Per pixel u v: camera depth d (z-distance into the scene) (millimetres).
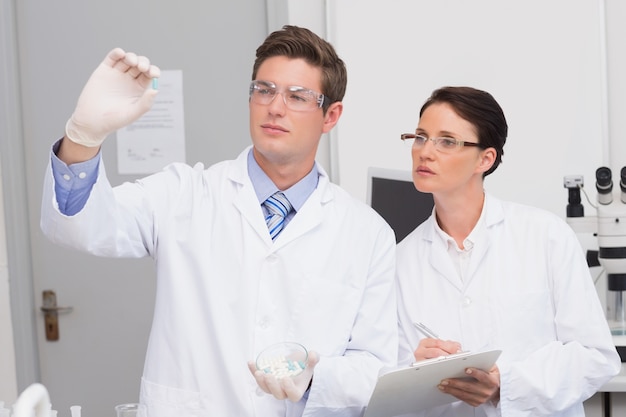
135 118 1463
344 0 3264
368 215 1913
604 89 3207
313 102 1723
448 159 1896
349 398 1726
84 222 1560
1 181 3338
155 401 1727
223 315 1731
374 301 1872
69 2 3348
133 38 3354
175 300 1746
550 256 1957
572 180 2711
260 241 1780
